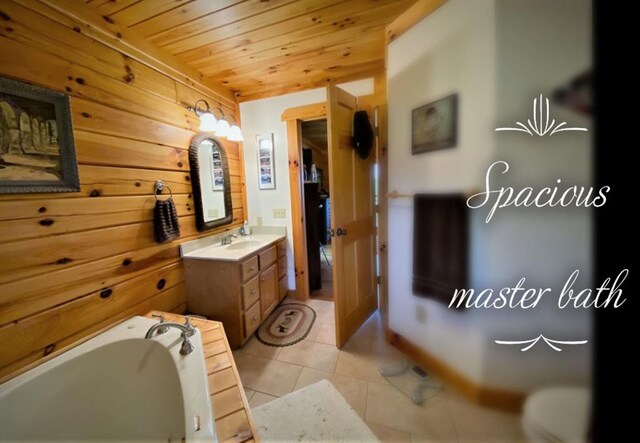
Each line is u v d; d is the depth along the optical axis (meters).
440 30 0.94
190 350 1.19
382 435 1.21
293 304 2.68
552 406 0.60
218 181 2.40
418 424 1.13
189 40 1.73
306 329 2.18
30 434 1.00
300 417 1.32
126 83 1.56
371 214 2.28
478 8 0.75
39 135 1.15
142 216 1.66
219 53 1.91
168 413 1.02
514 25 0.65
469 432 0.84
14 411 0.98
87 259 1.35
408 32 1.14
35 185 1.13
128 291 1.57
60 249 1.23
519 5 0.63
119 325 1.45
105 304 1.44
